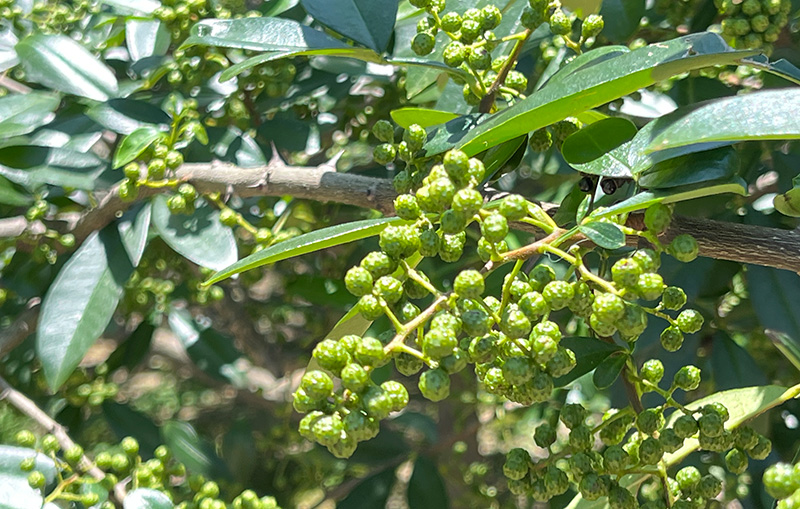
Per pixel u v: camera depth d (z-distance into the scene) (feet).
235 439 2.03
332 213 1.78
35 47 1.37
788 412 1.62
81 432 1.86
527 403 0.88
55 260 1.49
